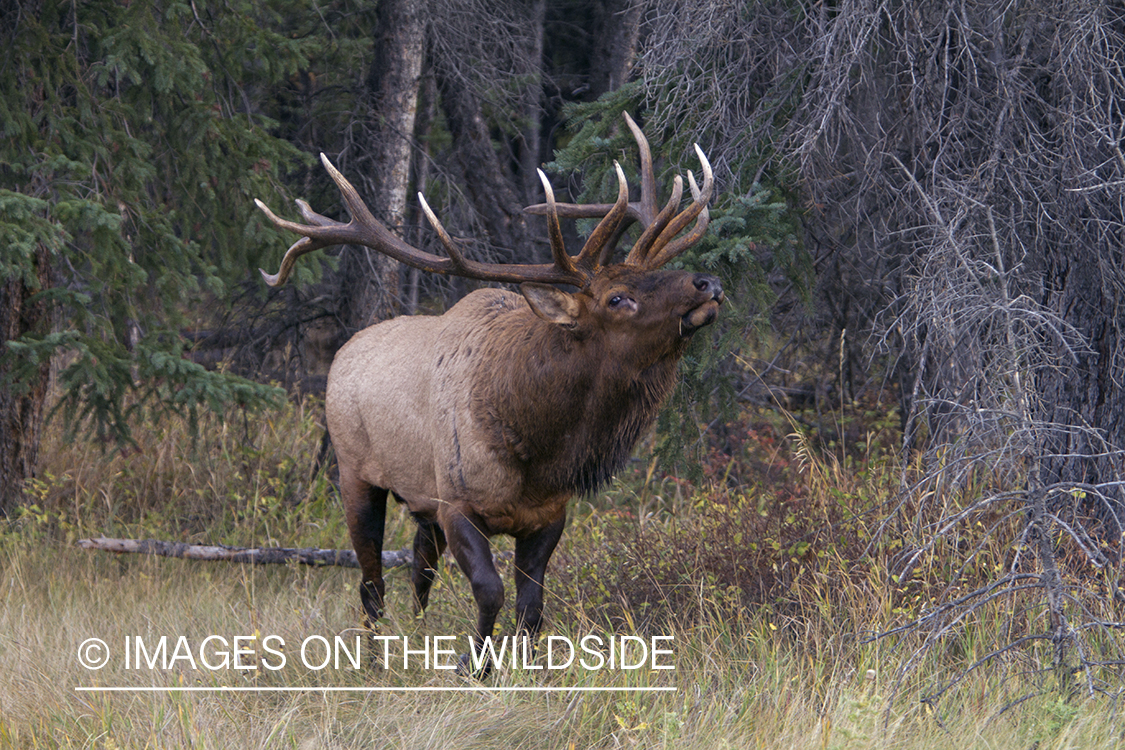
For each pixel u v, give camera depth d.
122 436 16.23
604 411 10.30
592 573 12.99
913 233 13.84
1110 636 10.25
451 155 24.17
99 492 18.72
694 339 14.29
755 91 14.54
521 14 25.59
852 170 15.67
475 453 10.82
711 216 13.52
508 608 13.13
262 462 19.98
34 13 16.30
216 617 13.70
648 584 12.52
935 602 11.01
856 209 14.53
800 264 14.77
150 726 9.64
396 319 13.05
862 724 8.27
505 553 15.38
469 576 10.86
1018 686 9.80
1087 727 8.83
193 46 16.06
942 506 12.15
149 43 15.49
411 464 11.88
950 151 13.22
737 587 11.65
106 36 15.73
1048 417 12.48
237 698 10.58
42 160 15.62
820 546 12.42
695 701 9.72
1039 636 9.59
